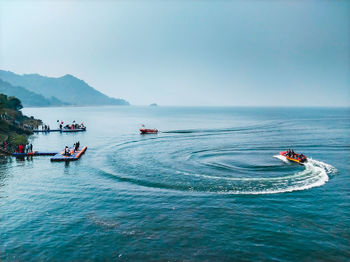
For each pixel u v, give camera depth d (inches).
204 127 4781.0
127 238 800.3
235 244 771.4
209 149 2362.2
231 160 1873.8
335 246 762.2
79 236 812.6
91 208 1024.2
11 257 705.6
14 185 1305.4
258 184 1315.2
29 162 1827.0
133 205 1053.8
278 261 692.1
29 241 784.9
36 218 937.5
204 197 1140.5
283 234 830.5
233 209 1017.5
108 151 2274.9
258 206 1047.6
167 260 690.8
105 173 1523.1
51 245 762.8
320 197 1148.5
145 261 686.5
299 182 1350.9
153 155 2082.9
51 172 1553.9
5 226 877.8
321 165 1733.5
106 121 6643.7
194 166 1690.5
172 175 1473.9
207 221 916.0
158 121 6599.4
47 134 3614.7
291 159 1855.3
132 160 1889.8
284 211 1001.5
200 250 738.8
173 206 1043.3
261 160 1872.5
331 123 5664.4
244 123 5802.2
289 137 3233.3
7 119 3607.3
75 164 1763.0
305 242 784.9
